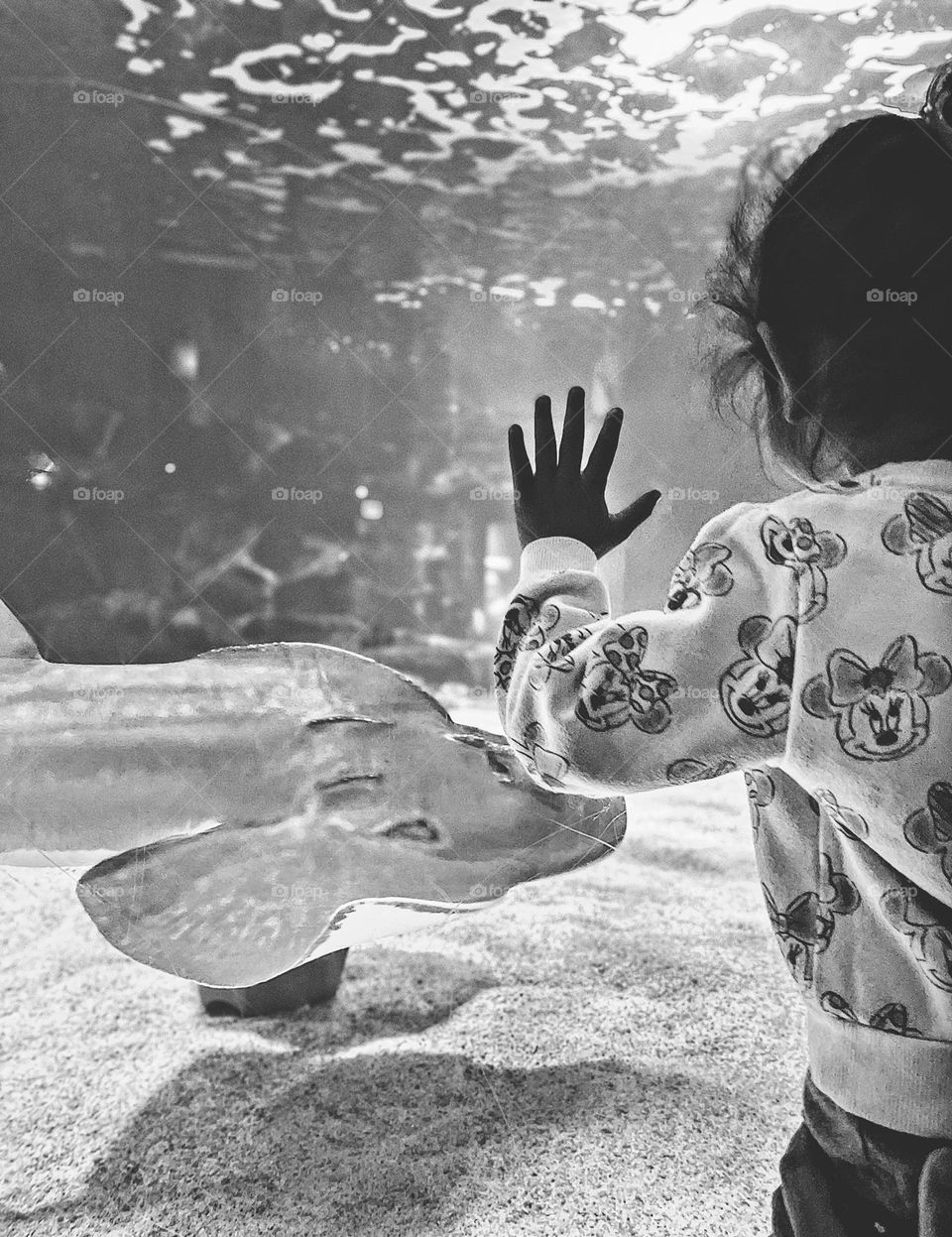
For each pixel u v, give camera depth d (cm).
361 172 1678
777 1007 262
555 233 1830
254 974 184
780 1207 112
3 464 1886
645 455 650
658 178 1540
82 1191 188
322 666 206
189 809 192
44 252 1984
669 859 402
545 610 110
